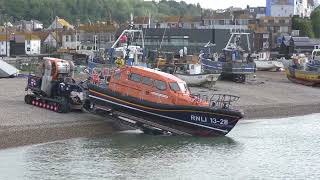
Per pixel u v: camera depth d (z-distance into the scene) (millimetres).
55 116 39062
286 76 80125
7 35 132750
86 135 36250
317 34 165500
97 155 31109
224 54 74250
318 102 58781
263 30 146875
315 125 43906
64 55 90000
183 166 29328
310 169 29281
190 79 59844
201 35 117250
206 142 35594
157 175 27547
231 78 69562
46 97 41406
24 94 47000
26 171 27453
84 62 82562
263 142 36031
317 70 73938
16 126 35219
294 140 36906
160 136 37219
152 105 37156
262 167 29562
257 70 90438
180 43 115812
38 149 31891
